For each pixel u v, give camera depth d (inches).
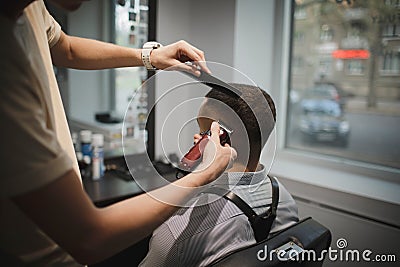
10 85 18.8
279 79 73.1
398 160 60.1
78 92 68.5
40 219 19.5
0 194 18.7
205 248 31.1
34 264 24.6
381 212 51.1
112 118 71.6
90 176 66.4
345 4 64.2
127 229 21.7
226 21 66.8
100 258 21.4
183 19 73.5
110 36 70.2
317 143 71.5
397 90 59.7
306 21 70.3
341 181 59.1
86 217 20.1
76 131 69.0
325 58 68.7
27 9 25.0
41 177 18.8
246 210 32.2
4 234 22.9
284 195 36.7
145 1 69.9
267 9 70.3
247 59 68.8
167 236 32.5
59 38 34.7
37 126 19.6
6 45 19.2
